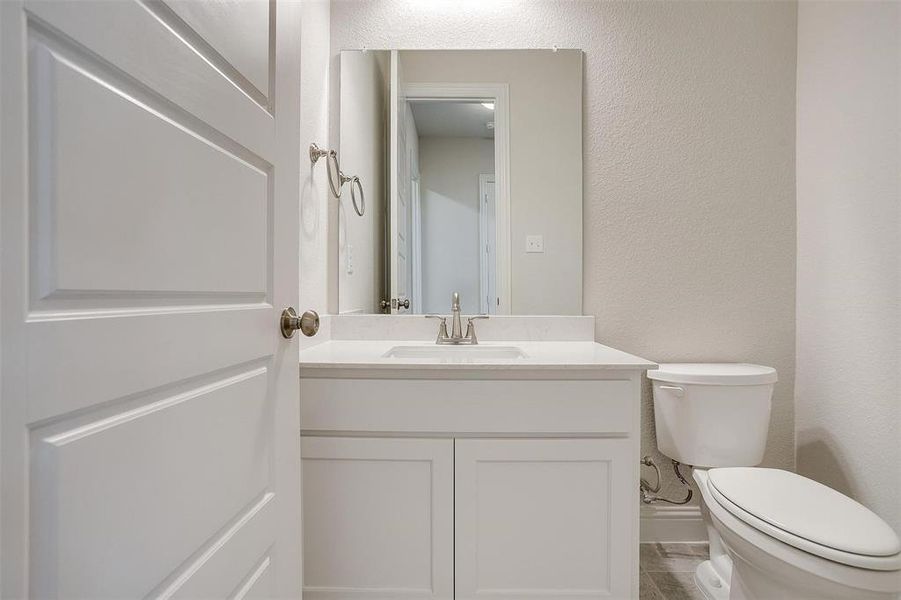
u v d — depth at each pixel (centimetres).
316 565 125
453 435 125
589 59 180
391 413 125
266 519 82
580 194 179
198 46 63
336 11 181
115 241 48
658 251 180
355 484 125
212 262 65
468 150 181
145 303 53
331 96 181
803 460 174
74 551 43
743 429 151
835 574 98
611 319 180
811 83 171
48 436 41
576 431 124
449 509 124
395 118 181
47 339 41
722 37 179
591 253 180
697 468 154
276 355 86
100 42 46
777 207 179
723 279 179
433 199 181
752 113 179
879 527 104
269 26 85
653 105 179
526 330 178
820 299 166
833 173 160
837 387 158
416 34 182
